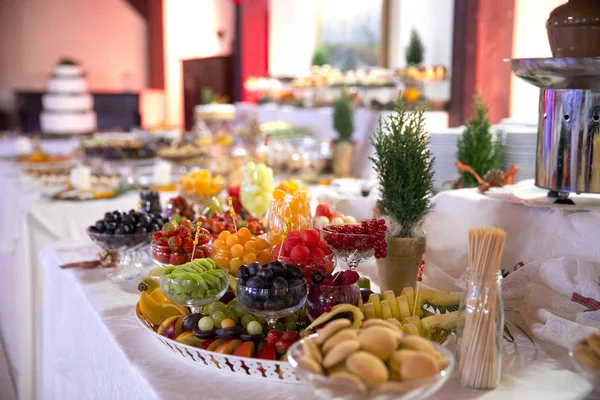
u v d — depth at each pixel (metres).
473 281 1.04
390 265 1.42
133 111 8.83
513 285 1.40
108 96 8.65
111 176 3.62
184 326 1.20
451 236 1.63
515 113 4.06
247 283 1.14
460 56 4.28
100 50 9.90
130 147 4.10
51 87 7.55
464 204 1.60
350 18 5.79
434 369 0.86
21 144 4.78
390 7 5.38
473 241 1.03
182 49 9.07
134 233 1.71
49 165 4.16
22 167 4.12
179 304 1.29
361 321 1.11
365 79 4.54
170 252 1.47
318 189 3.19
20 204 3.04
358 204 2.21
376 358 0.86
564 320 1.21
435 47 4.83
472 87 4.25
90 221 2.87
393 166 1.41
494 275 1.02
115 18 9.92
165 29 9.56
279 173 3.63
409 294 1.27
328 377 0.83
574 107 1.36
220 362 1.10
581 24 1.33
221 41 7.91
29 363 2.56
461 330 1.06
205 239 1.50
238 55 7.39
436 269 1.65
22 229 2.76
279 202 1.54
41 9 9.45
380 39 5.47
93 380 1.45
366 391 0.82
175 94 9.44
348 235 1.32
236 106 5.87
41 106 8.53
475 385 1.04
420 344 0.90
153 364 1.15
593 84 1.33
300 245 1.29
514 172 1.77
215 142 4.42
